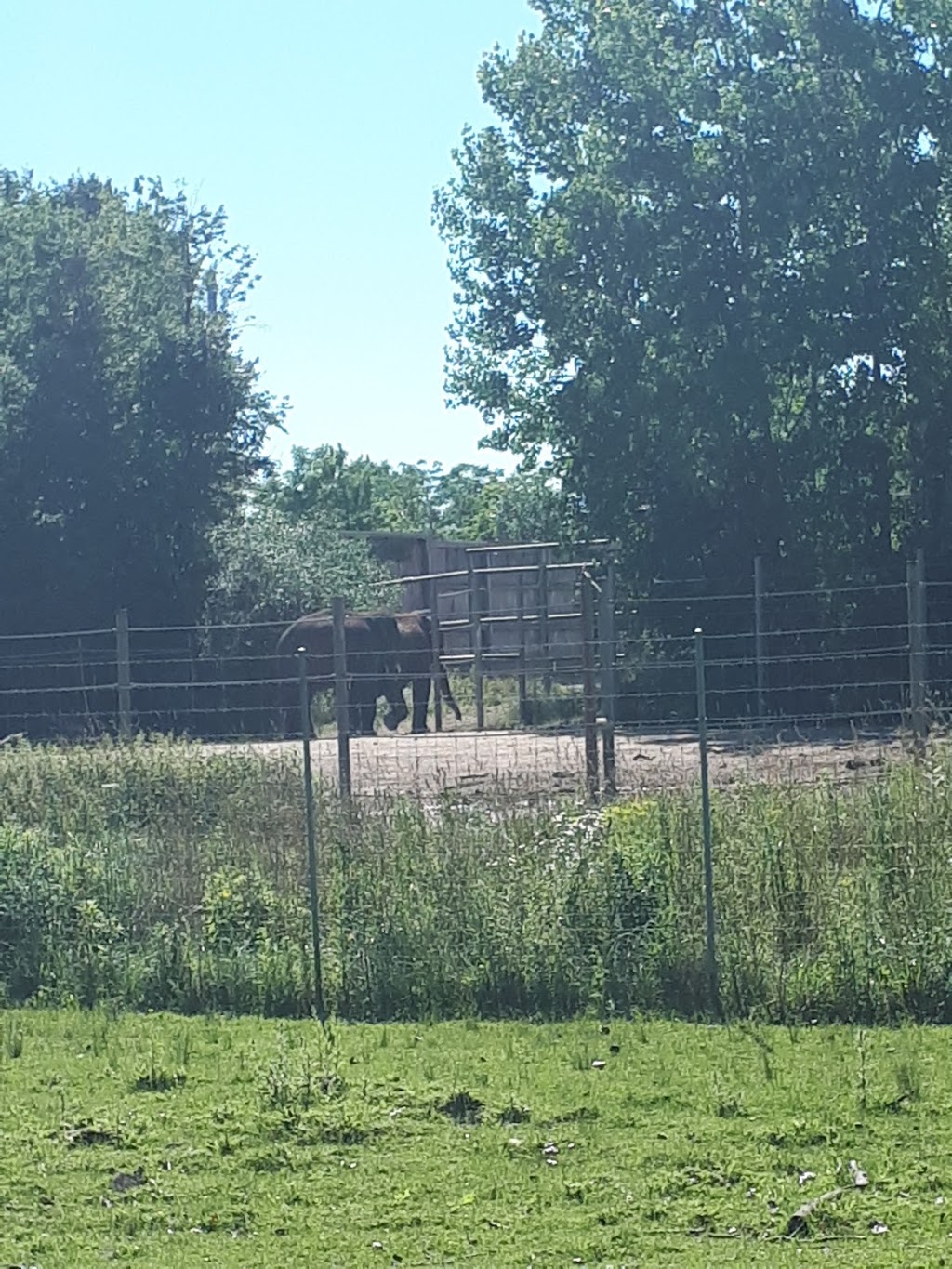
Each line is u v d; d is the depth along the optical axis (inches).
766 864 401.7
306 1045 359.9
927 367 1207.6
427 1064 343.6
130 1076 344.8
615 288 1269.7
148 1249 248.7
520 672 645.3
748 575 1214.9
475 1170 279.1
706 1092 316.5
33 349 1437.0
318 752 813.9
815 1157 278.7
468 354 1386.6
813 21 1219.2
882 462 1235.9
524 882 412.2
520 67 1347.2
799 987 380.5
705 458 1223.5
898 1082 315.3
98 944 441.4
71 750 655.8
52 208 1546.5
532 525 2810.0
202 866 460.8
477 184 1369.3
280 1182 277.0
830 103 1223.5
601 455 1264.8
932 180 1215.6
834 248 1228.5
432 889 417.7
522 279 1360.7
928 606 1136.8
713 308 1226.0
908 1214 251.3
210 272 1652.3
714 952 383.6
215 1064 355.9
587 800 489.4
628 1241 244.8
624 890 400.5
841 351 1220.5
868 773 527.2
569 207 1266.0
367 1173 279.7
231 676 1181.1
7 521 1406.3
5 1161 290.7
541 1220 255.4
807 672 1114.1
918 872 390.6
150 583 1438.2
